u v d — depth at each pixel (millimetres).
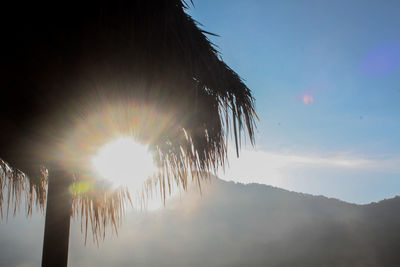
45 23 974
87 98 1084
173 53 1113
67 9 978
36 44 979
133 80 1112
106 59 1056
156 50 1072
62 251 1362
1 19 938
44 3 960
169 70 1127
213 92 1365
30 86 1007
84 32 1004
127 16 1002
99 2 986
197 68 1181
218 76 1310
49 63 1005
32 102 1027
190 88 1246
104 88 1093
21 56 977
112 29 1012
